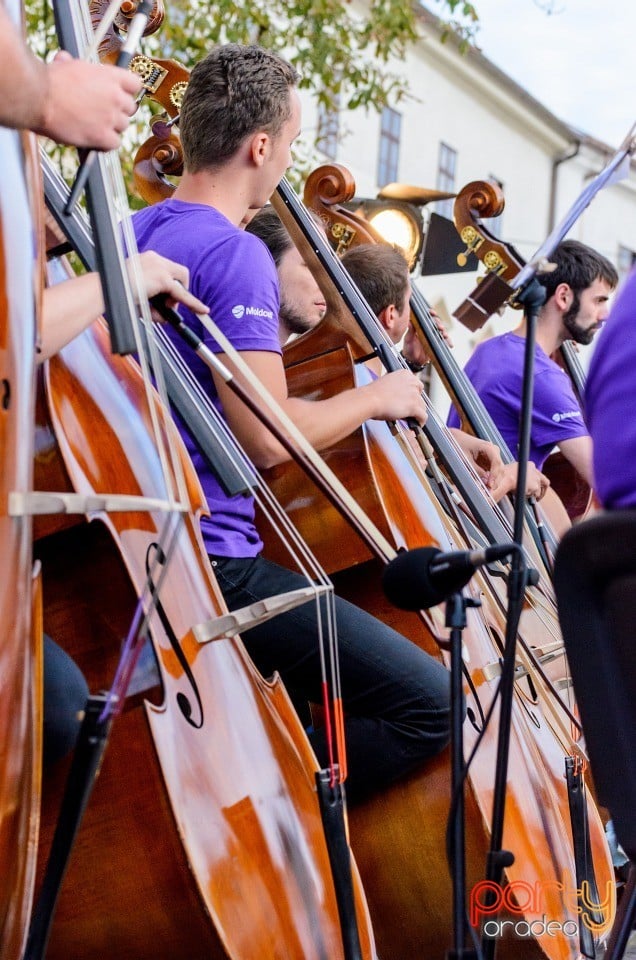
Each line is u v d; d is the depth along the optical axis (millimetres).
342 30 11773
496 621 4691
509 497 5398
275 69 3979
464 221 6137
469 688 4156
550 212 29719
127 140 10172
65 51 2910
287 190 4551
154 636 2920
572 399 6258
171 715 2852
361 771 3900
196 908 2734
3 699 2086
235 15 11086
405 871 3998
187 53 10773
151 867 2748
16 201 2209
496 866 2564
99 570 2906
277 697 3289
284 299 5023
